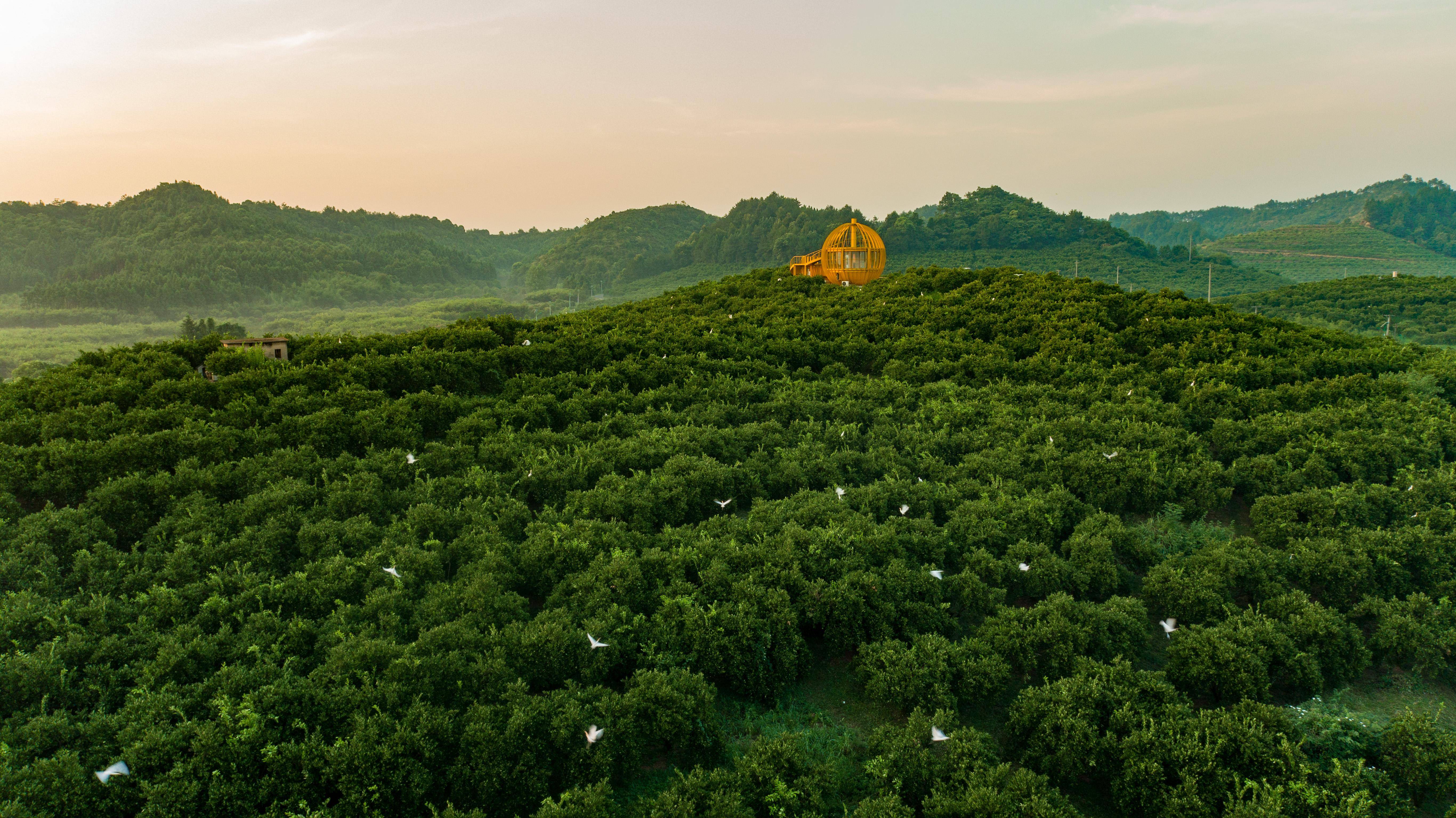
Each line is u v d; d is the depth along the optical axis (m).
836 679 22.09
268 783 15.67
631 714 17.64
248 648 18.89
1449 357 50.19
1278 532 27.84
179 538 24.08
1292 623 22.16
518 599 21.78
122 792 15.23
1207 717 18.34
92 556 23.06
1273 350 48.88
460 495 28.41
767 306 64.62
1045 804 16.00
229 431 31.59
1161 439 34.16
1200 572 24.52
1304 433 35.12
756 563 23.52
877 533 25.06
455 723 17.00
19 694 17.20
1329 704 20.77
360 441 33.06
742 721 20.12
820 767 17.08
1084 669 19.88
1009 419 36.53
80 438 32.31
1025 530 27.09
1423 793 18.05
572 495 28.12
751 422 38.38
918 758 17.52
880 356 49.56
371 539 24.39
